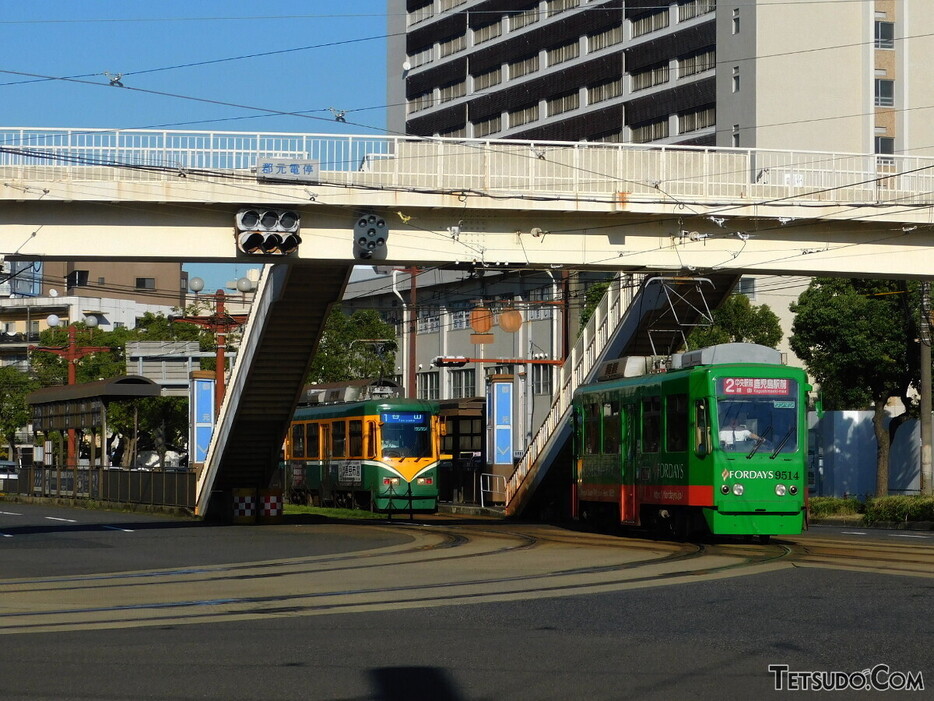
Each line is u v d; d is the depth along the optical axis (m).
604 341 34.03
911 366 39.22
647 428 25.20
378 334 61.19
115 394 42.78
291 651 10.38
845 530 29.98
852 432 46.97
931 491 35.31
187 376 51.16
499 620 12.29
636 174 25.77
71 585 16.41
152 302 101.69
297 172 24.30
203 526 31.38
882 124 63.22
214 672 9.38
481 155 25.14
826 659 9.69
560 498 36.38
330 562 19.81
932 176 27.02
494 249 25.56
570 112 75.75
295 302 29.00
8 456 76.62
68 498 47.12
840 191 26.41
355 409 39.38
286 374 32.34
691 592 14.57
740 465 22.56
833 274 27.17
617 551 21.44
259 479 36.06
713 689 8.58
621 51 72.00
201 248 24.44
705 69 67.19
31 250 23.73
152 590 15.71
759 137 62.88
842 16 62.84
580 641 10.78
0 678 9.15
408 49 87.50
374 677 9.12
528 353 60.44
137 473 41.12
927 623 11.59
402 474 37.75
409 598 14.53
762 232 26.58
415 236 25.25
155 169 23.78
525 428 58.59
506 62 80.31
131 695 8.48
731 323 48.59
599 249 26.02
